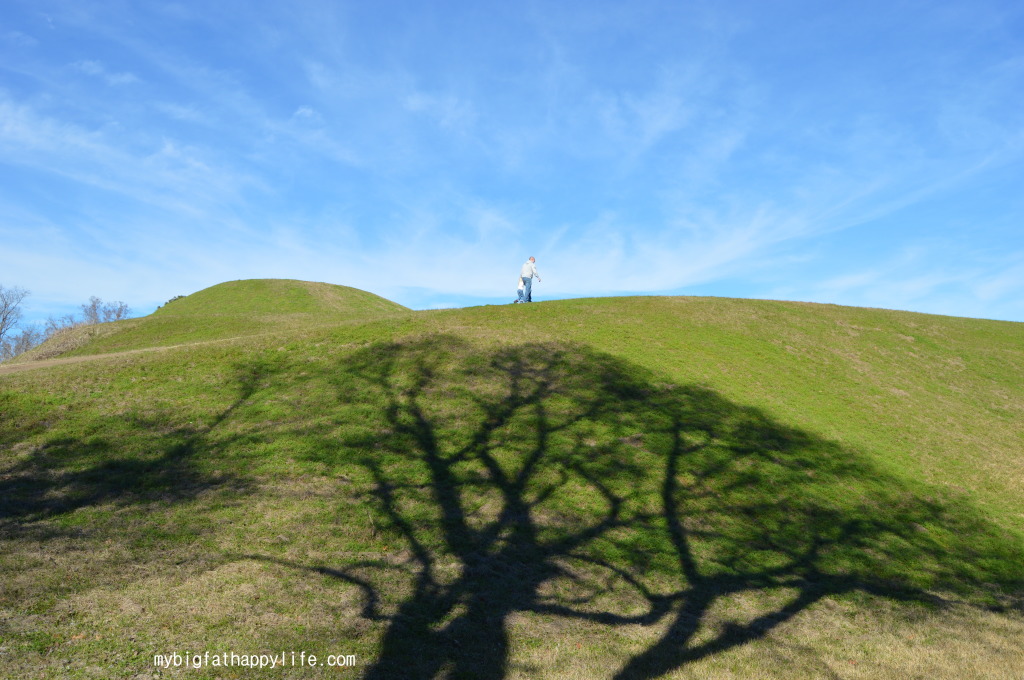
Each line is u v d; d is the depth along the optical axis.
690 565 10.18
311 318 31.89
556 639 7.66
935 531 12.64
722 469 13.58
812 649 8.08
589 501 11.86
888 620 9.09
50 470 11.08
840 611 9.25
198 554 8.61
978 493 14.56
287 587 8.01
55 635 6.38
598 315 24.09
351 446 12.89
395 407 14.88
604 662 7.29
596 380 17.30
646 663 7.37
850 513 12.78
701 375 18.50
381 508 10.75
